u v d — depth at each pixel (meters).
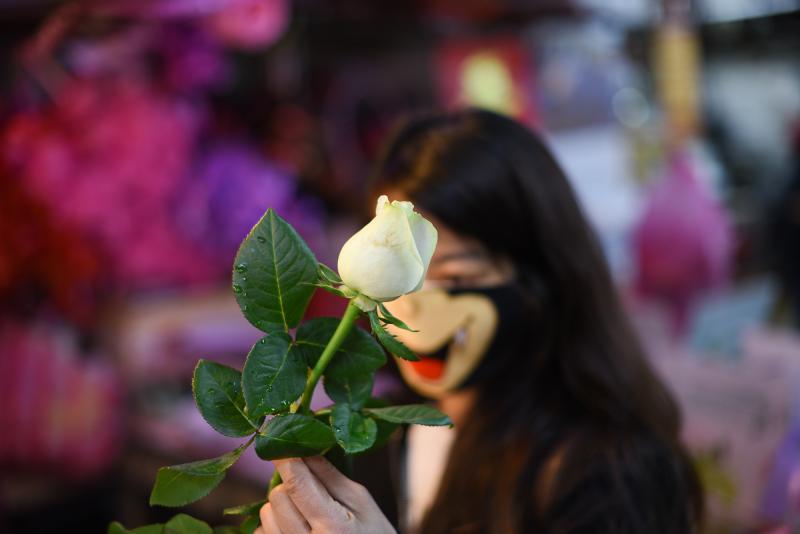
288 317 0.91
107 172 2.81
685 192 3.63
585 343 1.64
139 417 3.03
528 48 3.91
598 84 4.16
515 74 3.90
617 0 3.94
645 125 4.12
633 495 1.48
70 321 2.94
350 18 3.38
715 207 3.68
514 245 1.61
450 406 1.80
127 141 2.82
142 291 3.00
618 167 4.05
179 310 3.07
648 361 1.73
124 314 2.98
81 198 2.79
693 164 3.70
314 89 3.55
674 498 1.53
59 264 2.82
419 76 3.79
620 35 4.24
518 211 1.59
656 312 3.42
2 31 2.75
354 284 0.84
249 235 0.90
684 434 2.44
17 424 2.88
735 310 3.20
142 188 2.86
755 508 2.29
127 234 2.87
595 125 4.17
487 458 1.59
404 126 1.74
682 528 1.52
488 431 1.62
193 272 3.04
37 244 2.79
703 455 2.38
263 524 1.01
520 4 3.67
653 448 1.56
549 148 1.70
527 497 1.54
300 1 3.16
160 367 3.04
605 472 1.49
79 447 2.95
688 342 3.09
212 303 3.12
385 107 3.74
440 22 3.60
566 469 1.51
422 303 1.59
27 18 2.73
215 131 3.11
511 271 1.63
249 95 3.28
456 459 1.63
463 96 3.82
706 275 3.63
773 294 3.37
